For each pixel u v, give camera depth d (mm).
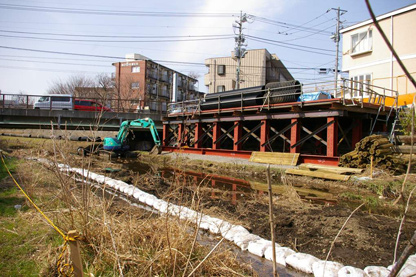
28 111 25766
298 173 12625
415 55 17344
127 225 4172
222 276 3562
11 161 11086
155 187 9305
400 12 17969
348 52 20969
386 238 5090
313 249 4836
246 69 42688
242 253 4738
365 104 13492
